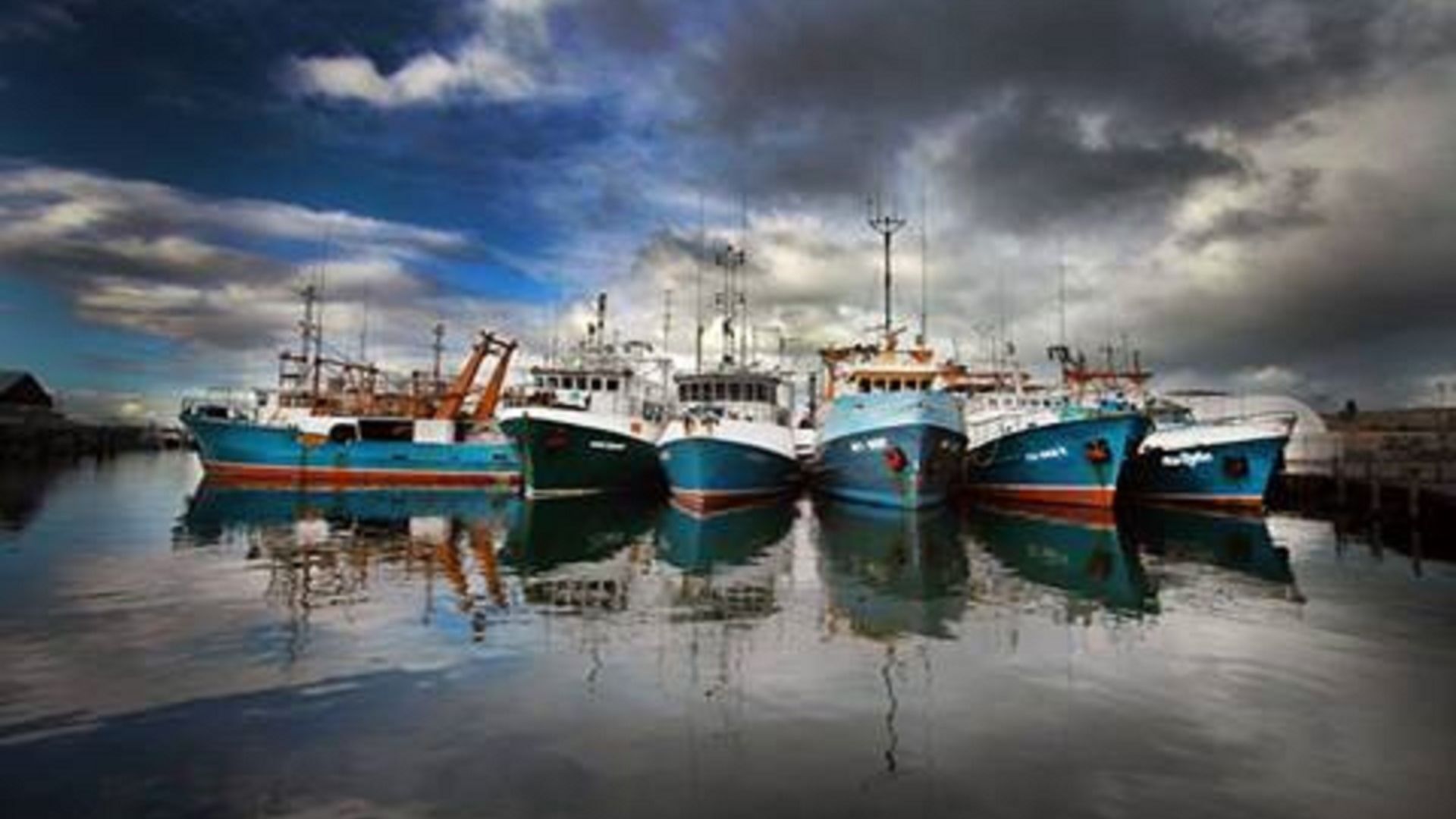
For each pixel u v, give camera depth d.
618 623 14.39
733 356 45.06
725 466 33.91
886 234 38.12
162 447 112.75
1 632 13.24
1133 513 33.28
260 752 8.45
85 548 22.88
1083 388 42.19
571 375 44.25
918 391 32.25
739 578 18.92
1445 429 59.69
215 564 20.34
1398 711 9.77
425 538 25.75
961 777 7.89
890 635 13.52
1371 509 32.38
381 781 7.79
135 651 12.22
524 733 9.03
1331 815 7.18
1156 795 7.54
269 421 50.12
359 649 12.44
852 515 32.03
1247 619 14.71
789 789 7.63
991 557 22.08
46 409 84.69
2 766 8.09
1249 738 8.91
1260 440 33.12
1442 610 15.43
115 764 8.12
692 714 9.66
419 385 55.75
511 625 14.17
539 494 37.62
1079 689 10.56
